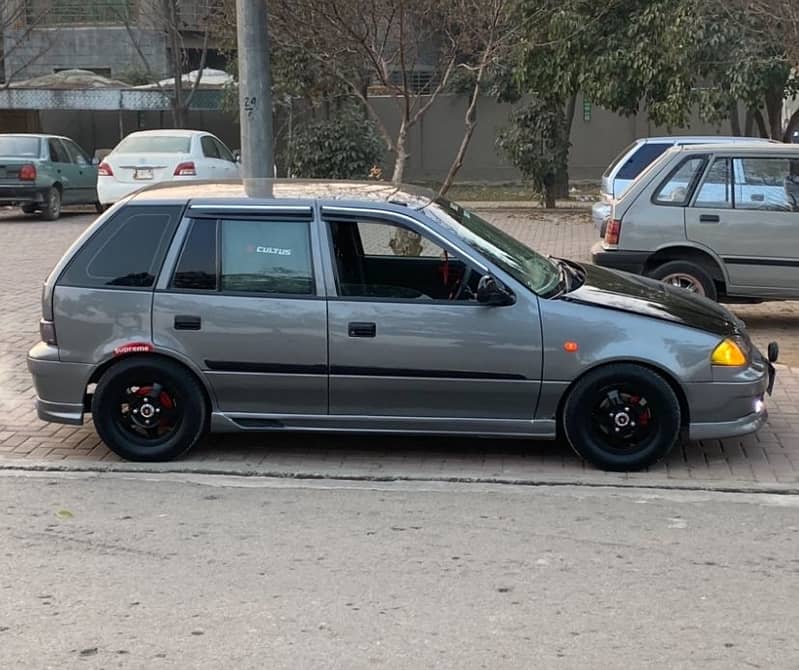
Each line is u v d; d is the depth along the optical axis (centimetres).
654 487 615
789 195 966
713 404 623
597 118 2752
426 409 636
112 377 649
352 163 2238
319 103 2364
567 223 1955
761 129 1873
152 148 1828
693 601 453
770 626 428
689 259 984
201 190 676
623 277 722
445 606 448
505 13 1208
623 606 448
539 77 1870
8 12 2805
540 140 2150
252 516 566
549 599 455
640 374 622
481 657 401
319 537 533
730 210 968
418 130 2778
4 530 544
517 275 639
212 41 2803
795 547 520
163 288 640
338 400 638
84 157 2197
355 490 612
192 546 520
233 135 2894
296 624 430
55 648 411
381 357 626
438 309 623
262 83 941
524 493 605
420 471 646
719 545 522
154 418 656
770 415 755
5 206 2100
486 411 635
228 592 463
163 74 2928
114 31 2945
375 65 1108
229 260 640
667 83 1725
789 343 980
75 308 643
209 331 636
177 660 400
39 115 2873
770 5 1344
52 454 684
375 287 633
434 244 636
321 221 639
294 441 709
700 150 983
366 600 454
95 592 464
